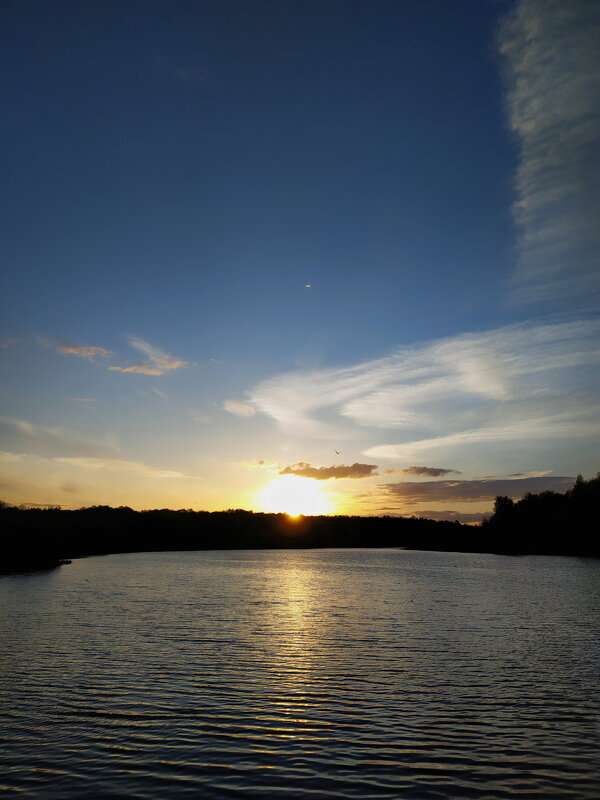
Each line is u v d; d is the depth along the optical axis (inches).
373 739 679.7
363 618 1646.2
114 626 1450.5
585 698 843.4
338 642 1264.8
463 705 807.1
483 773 588.1
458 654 1144.2
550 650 1184.8
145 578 3034.0
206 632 1376.7
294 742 670.5
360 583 2854.3
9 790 550.6
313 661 1073.5
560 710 786.8
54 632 1354.6
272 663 1053.2
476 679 948.6
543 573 3494.1
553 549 6432.1
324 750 647.1
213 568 4037.9
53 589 2381.9
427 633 1389.0
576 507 6318.9
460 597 2214.6
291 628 1451.8
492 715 764.6
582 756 629.9
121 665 1026.1
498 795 541.0
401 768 600.1
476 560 5162.4
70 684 902.4
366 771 593.0
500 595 2281.0
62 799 533.3
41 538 5128.0
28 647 1174.3
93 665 1024.9
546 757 627.2
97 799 533.3
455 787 557.6
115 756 629.6
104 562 4569.4
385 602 2049.7
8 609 1761.8
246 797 537.6
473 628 1466.5
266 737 685.3
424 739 680.4
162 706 797.9
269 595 2265.0
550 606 1930.4
